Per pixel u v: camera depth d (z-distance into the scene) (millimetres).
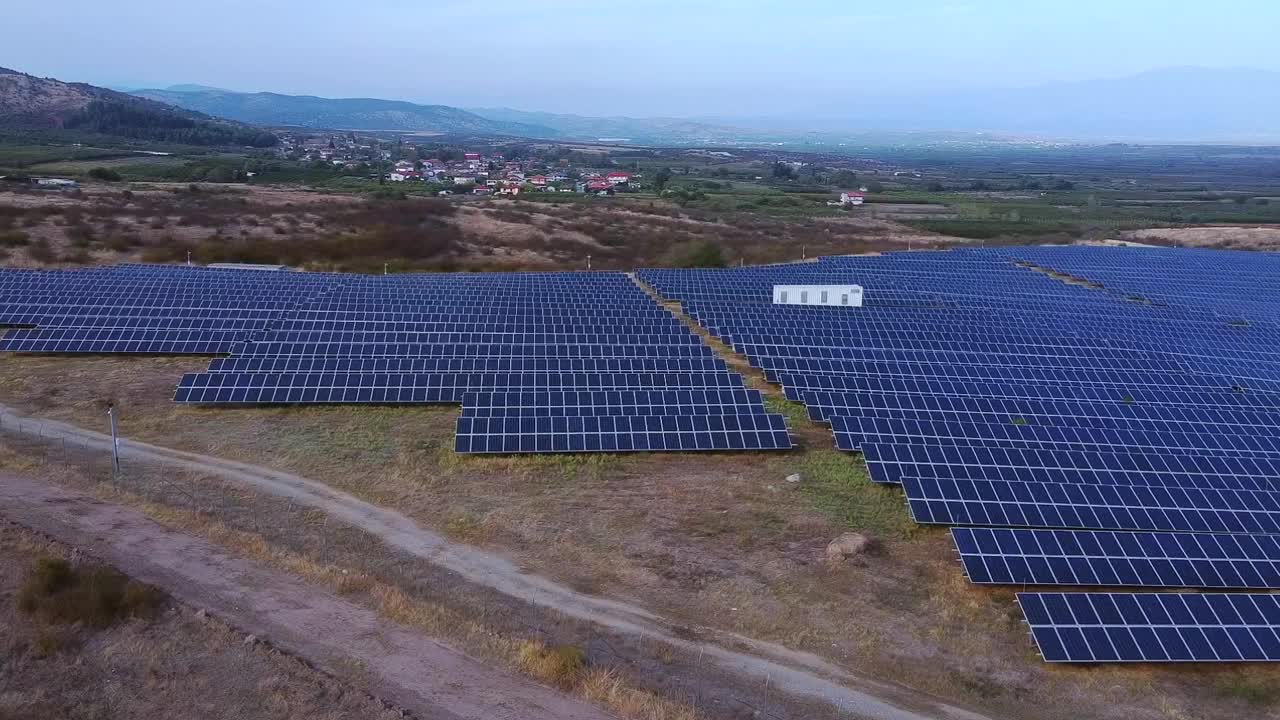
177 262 96375
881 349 58781
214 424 42594
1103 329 70625
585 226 133500
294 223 119812
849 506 35719
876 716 22266
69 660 22219
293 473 37156
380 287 78625
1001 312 78000
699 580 29250
